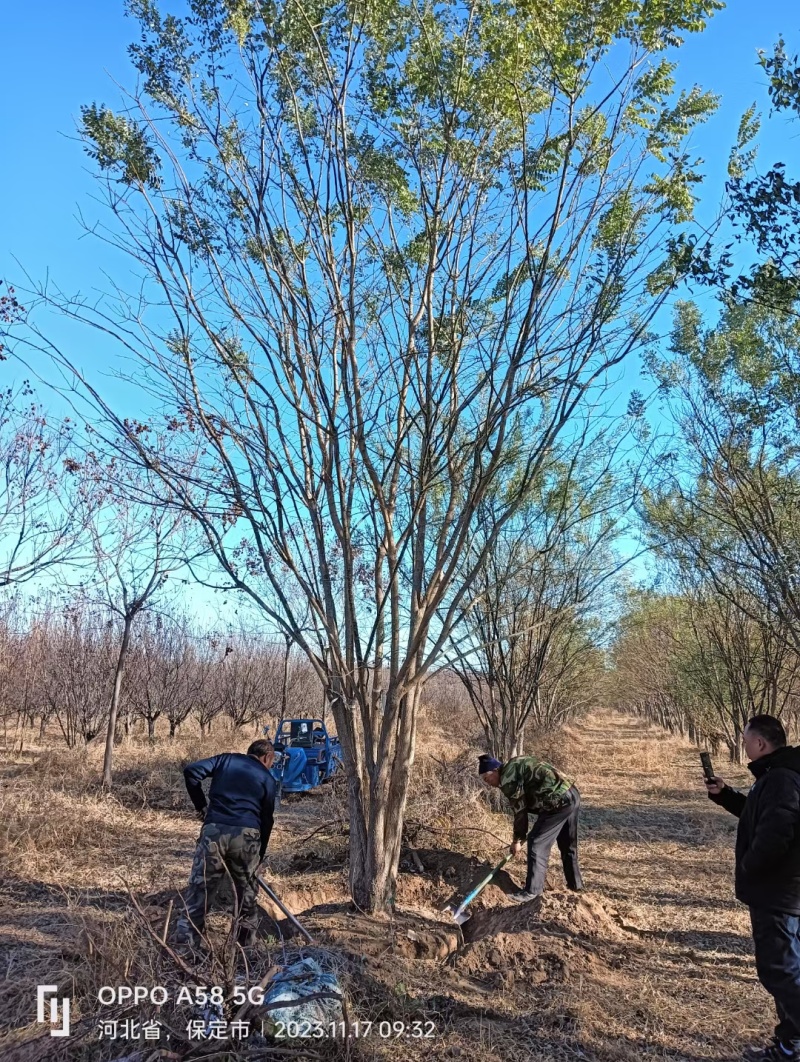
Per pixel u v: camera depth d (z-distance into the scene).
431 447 5.06
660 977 4.68
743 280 4.53
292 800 11.77
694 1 4.25
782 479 7.40
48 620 16.61
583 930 5.40
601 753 20.30
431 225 4.92
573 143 4.48
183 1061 3.13
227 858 4.59
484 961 4.76
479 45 4.77
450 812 8.16
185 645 17.92
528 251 4.65
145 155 4.80
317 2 4.74
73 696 15.20
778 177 4.26
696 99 4.79
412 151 4.92
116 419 4.65
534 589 9.25
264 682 19.36
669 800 12.42
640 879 7.29
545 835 6.39
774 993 3.52
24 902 5.79
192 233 4.91
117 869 6.90
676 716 27.14
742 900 3.66
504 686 10.70
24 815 7.79
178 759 13.47
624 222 4.77
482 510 6.62
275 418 5.07
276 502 5.08
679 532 9.02
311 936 4.73
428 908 6.16
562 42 4.37
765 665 13.16
